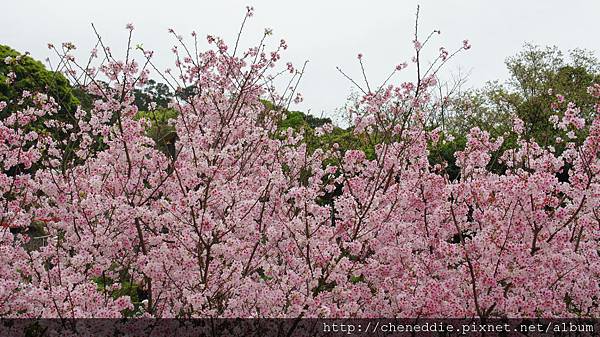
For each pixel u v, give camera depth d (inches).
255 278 235.6
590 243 227.9
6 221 230.4
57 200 239.9
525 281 196.7
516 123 265.1
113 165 251.4
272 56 292.2
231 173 239.0
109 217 225.5
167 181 248.7
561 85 850.8
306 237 203.5
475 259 205.5
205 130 245.1
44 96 270.4
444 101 359.3
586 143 205.3
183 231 207.9
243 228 215.2
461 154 265.1
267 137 282.0
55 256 218.1
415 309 190.4
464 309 199.0
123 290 275.7
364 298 221.8
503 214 209.5
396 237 232.2
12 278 209.9
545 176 186.5
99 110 270.2
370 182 267.6
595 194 194.7
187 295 197.2
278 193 246.1
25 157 248.5
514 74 929.5
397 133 274.2
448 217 238.5
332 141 359.9
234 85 295.7
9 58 284.8
